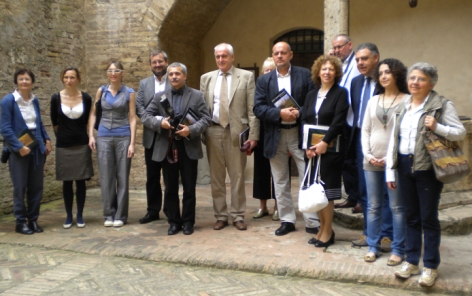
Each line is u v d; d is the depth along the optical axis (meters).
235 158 5.76
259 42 9.97
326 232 5.01
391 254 4.54
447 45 8.37
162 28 8.33
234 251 4.92
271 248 5.02
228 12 10.05
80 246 5.23
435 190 3.95
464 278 4.12
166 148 5.58
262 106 5.38
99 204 7.51
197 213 6.68
